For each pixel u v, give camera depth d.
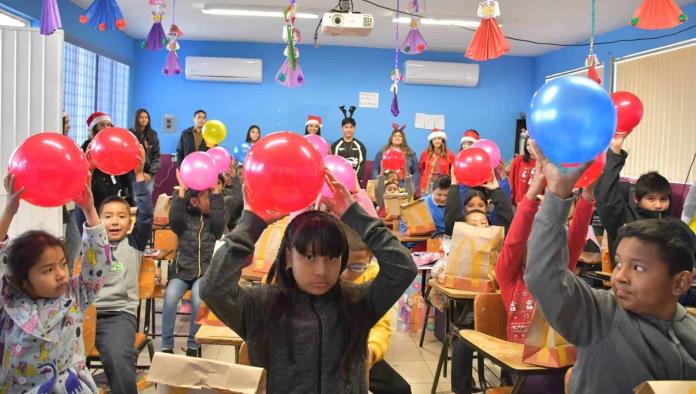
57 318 1.82
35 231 1.83
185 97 9.08
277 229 2.79
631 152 6.73
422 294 4.07
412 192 6.11
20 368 1.76
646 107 6.51
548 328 1.87
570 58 8.28
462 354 2.76
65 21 6.33
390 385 2.22
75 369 1.88
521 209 1.67
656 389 0.95
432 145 7.48
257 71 8.94
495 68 9.43
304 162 1.32
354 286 1.49
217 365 1.14
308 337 1.35
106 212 2.70
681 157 5.92
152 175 6.60
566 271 1.17
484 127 9.48
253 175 1.32
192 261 3.40
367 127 9.30
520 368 1.87
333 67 9.19
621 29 7.02
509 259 1.86
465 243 2.93
